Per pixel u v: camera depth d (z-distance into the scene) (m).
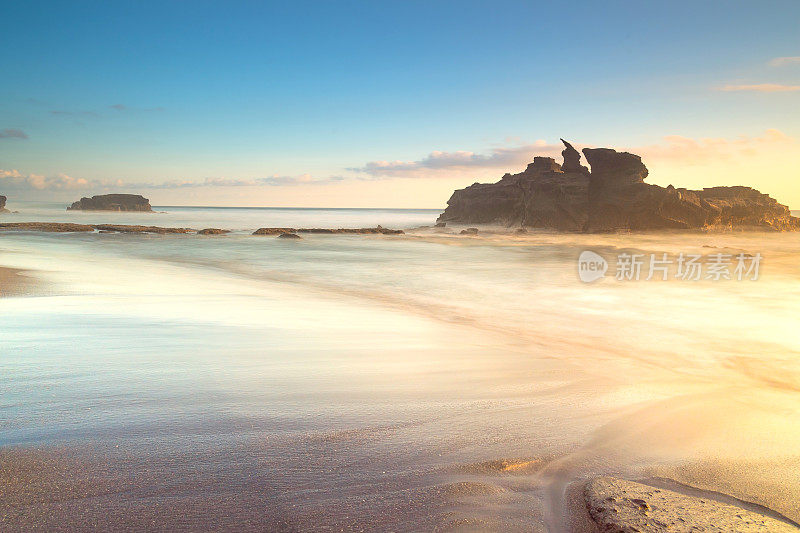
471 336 8.36
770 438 4.00
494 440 3.53
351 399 4.25
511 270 21.00
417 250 31.20
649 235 46.78
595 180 51.09
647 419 4.32
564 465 3.21
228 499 2.43
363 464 2.96
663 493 2.78
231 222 82.12
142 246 30.41
